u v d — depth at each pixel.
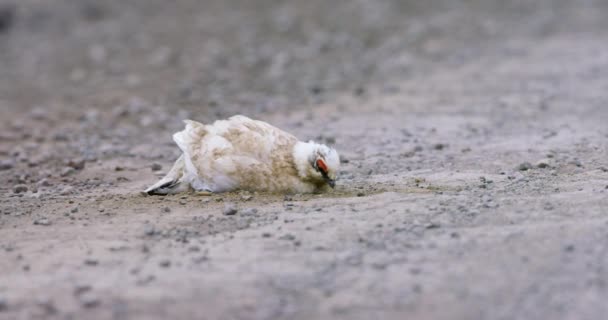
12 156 22.72
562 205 14.37
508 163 19.28
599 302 10.63
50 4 59.34
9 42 49.88
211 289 11.40
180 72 38.81
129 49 45.53
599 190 15.41
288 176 15.77
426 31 48.19
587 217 13.60
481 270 11.68
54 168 20.84
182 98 32.75
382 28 49.75
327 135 24.22
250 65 40.16
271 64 40.38
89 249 13.21
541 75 34.75
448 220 13.84
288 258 12.44
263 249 12.86
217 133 16.02
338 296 11.07
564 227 13.11
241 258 12.52
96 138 25.17
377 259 12.23
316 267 12.03
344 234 13.39
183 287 11.48
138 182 18.88
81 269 12.31
